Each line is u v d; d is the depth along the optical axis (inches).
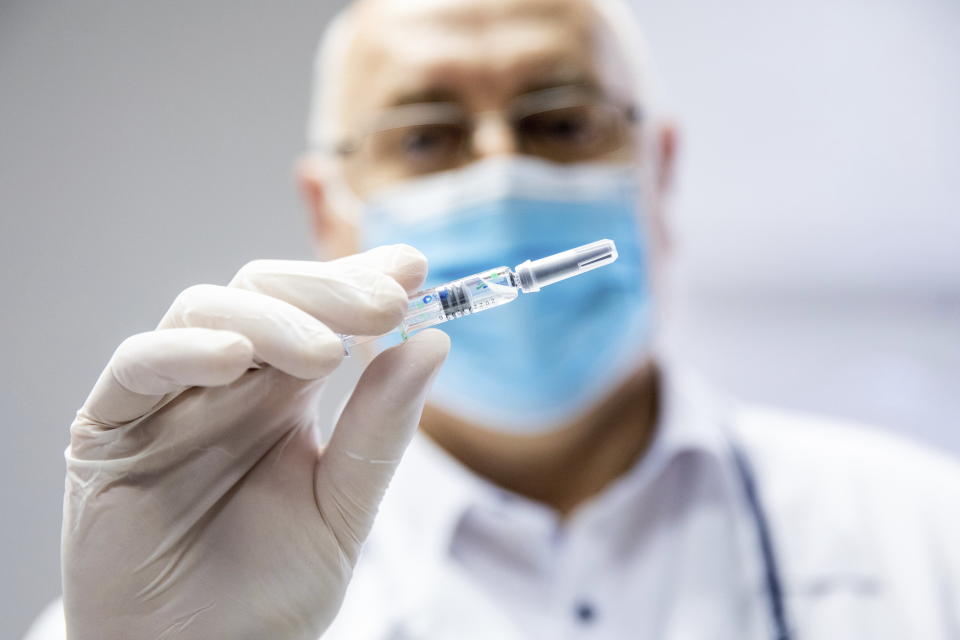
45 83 79.4
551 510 61.7
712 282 82.7
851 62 79.7
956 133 78.0
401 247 33.6
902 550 54.7
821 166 80.7
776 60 81.0
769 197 81.7
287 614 34.2
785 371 80.4
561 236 55.9
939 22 77.9
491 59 57.4
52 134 79.0
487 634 53.2
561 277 33.9
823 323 80.4
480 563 58.1
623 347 57.4
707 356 81.9
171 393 32.8
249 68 84.3
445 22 58.4
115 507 33.1
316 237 69.4
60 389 75.9
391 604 54.5
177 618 33.5
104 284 78.3
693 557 55.3
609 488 60.9
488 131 57.4
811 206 81.0
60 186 78.6
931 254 78.7
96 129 80.0
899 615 51.8
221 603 33.7
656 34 82.9
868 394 78.5
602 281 55.9
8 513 73.9
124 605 33.3
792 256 81.4
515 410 54.8
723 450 59.5
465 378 55.2
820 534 55.6
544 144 59.6
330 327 31.2
